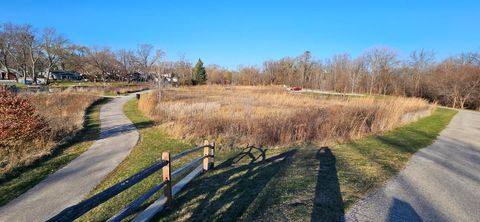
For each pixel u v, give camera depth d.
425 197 4.77
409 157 7.62
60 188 5.90
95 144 9.91
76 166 7.39
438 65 47.09
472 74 35.38
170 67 63.81
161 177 6.32
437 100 41.03
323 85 67.19
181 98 28.72
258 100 26.59
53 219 2.29
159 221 4.06
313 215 4.05
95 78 68.81
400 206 4.39
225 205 4.55
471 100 35.50
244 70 81.25
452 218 4.02
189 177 5.93
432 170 6.43
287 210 4.23
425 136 11.23
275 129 10.91
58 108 17.45
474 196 4.88
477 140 10.89
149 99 23.67
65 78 78.50
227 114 14.76
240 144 9.98
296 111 15.55
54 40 58.12
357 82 59.78
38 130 9.34
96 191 5.74
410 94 48.34
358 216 4.02
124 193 5.45
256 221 3.94
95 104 23.50
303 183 5.45
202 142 10.25
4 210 4.89
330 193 4.90
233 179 6.00
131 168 7.17
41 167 7.24
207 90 46.94
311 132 11.08
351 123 12.20
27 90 30.05
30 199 5.34
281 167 6.82
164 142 10.30
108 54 70.69
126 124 14.23
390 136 11.12
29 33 54.44
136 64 77.94
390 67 55.41
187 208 4.48
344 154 8.02
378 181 5.55
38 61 60.34
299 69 76.31
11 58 58.91
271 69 80.44
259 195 4.89
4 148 8.09
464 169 6.63
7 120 8.45
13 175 6.60
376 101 22.30
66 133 10.93
